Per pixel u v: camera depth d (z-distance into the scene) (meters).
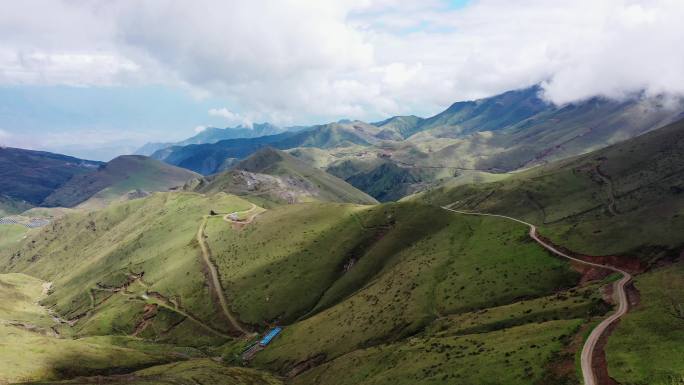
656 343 77.00
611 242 140.25
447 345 111.00
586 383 73.00
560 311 108.12
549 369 81.25
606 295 105.94
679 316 83.25
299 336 189.00
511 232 179.88
